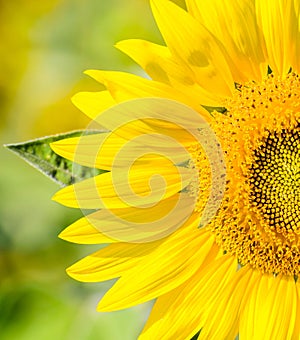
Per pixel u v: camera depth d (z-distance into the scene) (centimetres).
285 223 86
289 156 86
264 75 85
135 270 85
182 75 84
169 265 86
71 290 99
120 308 85
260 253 87
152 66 83
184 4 97
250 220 86
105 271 85
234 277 87
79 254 102
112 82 83
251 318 86
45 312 98
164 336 85
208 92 85
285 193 86
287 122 85
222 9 83
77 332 97
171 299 86
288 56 84
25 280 101
